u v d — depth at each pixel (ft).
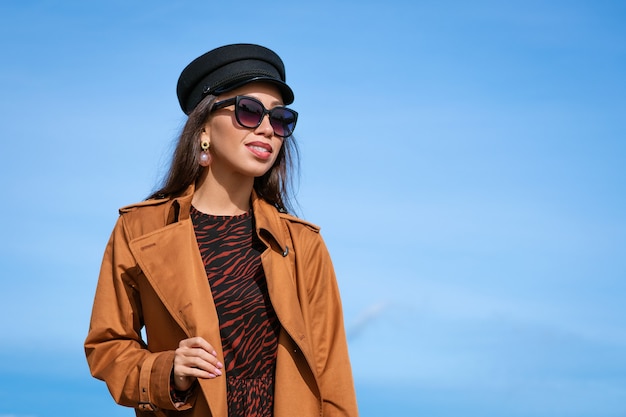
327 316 11.85
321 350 11.68
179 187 11.53
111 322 11.22
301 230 11.98
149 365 10.65
